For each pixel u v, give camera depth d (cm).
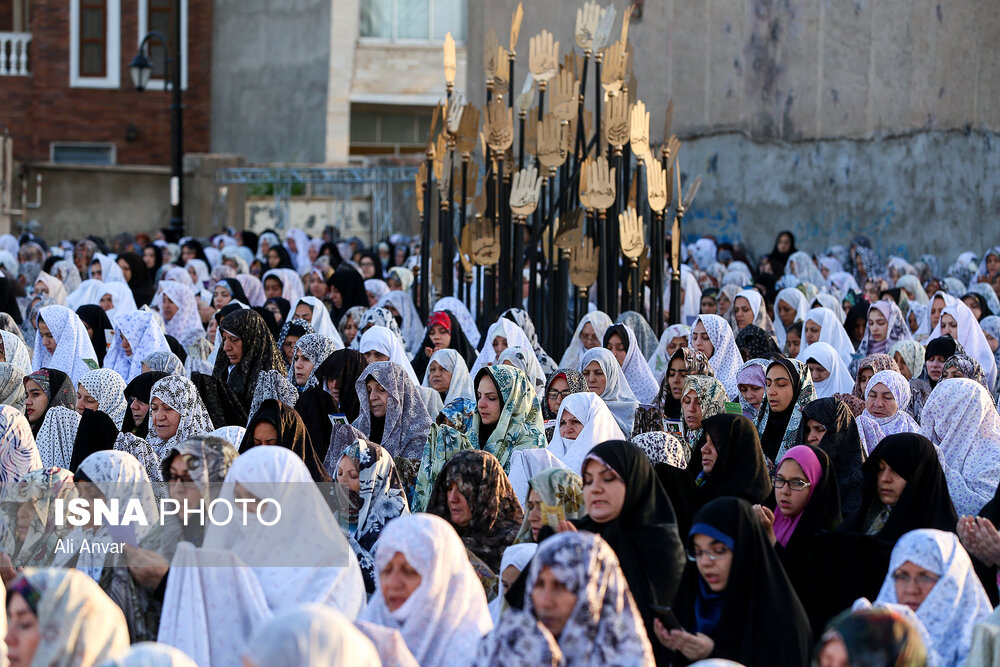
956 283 3291
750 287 3192
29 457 1472
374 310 2425
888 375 1811
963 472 1658
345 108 6519
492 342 2255
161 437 1642
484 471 1364
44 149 6650
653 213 2617
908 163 4038
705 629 1151
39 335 2248
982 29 3791
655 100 4725
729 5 4572
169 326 2622
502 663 898
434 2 6719
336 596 1160
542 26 4650
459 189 2769
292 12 6625
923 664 873
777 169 4438
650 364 2406
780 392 1795
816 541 1358
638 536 1218
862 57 4200
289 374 2177
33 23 6656
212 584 1098
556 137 2491
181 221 4894
